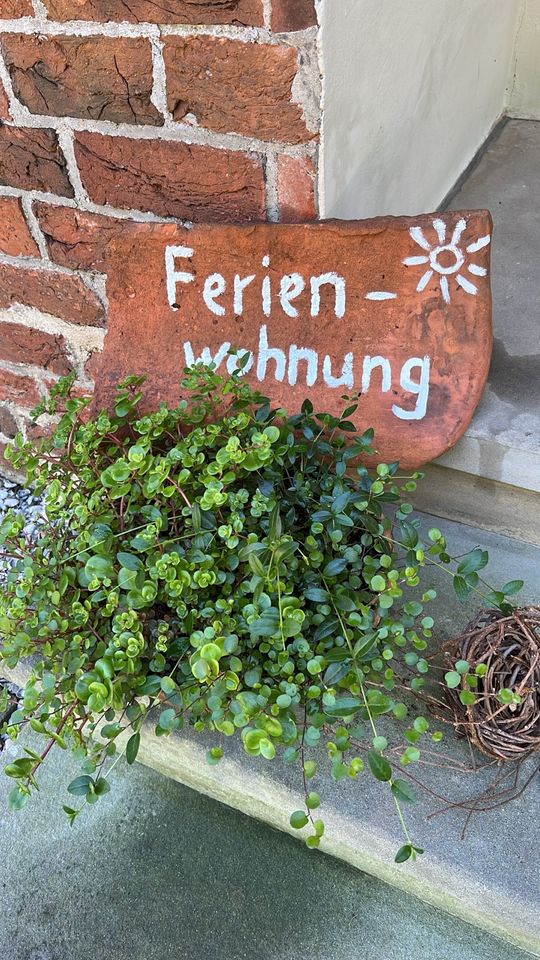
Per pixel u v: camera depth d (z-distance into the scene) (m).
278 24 0.90
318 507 0.99
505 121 1.96
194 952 1.06
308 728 0.91
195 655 0.83
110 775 1.27
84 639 0.97
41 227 1.28
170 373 1.20
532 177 1.73
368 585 1.02
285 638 0.89
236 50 0.94
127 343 1.22
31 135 1.16
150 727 1.07
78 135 1.13
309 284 1.09
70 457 1.06
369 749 0.91
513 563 1.23
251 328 1.15
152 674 0.98
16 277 1.37
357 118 1.07
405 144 1.33
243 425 0.98
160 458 0.97
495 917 0.91
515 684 0.93
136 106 1.06
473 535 1.27
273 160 1.03
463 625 1.14
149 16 0.96
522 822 0.94
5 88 1.12
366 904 1.08
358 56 1.01
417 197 1.48
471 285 1.03
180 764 1.12
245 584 0.93
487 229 1.01
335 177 1.06
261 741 0.77
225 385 1.03
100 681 0.85
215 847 1.16
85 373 1.46
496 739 0.92
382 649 0.93
